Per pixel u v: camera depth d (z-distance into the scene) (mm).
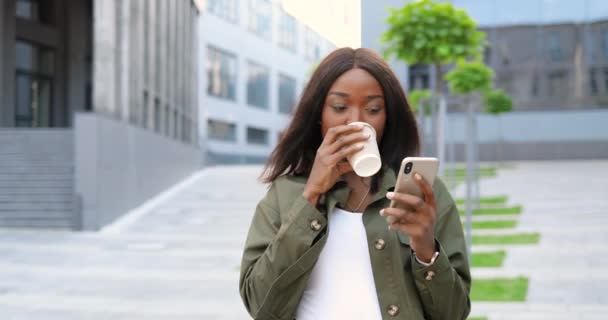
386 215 1454
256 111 43875
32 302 7570
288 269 1537
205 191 21016
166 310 7102
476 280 7902
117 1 16297
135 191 17500
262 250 1675
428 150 16141
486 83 14422
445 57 7738
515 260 9211
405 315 1578
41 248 11859
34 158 16672
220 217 15922
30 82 25766
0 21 22203
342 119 1587
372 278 1611
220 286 8383
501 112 26359
